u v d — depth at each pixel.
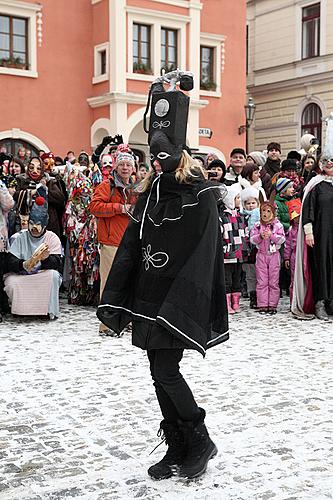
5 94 18.14
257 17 26.44
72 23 19.06
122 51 18.67
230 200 7.52
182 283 3.12
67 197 8.59
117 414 4.30
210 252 3.18
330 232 7.34
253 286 8.12
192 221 3.21
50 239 7.34
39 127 18.69
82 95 19.39
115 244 6.62
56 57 18.88
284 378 5.11
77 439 3.88
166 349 3.19
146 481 3.32
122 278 3.38
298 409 4.39
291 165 8.90
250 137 27.22
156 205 3.30
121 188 6.59
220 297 3.29
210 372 5.26
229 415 4.27
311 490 3.22
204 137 20.92
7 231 7.27
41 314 7.23
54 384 4.94
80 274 8.16
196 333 3.09
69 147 19.22
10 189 7.95
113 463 3.54
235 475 3.38
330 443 3.81
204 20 20.89
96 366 5.43
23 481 3.33
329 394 4.71
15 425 4.11
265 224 7.68
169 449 3.42
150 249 3.27
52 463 3.55
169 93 3.28
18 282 7.15
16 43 18.34
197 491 3.20
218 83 21.25
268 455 3.63
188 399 3.27
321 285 7.34
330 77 23.75
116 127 18.62
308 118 24.94
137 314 3.26
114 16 18.50
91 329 6.88
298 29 24.77
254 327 7.04
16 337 6.51
